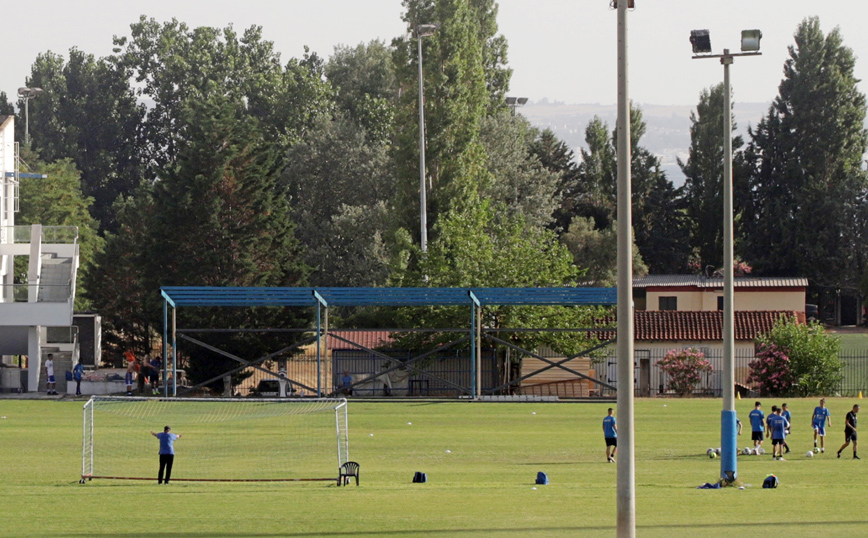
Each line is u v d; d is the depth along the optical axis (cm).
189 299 18075
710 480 9644
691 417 15125
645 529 6650
